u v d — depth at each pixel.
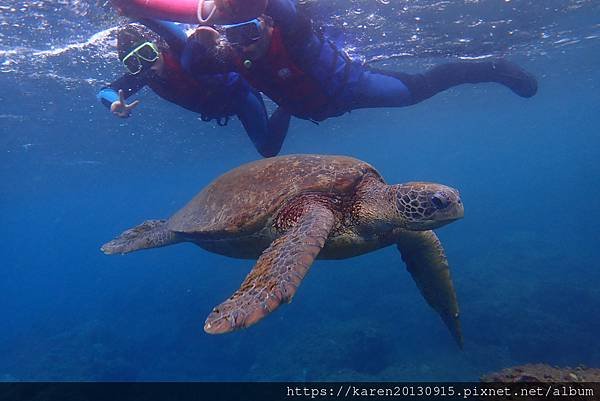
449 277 4.90
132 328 23.97
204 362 17.44
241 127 20.72
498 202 55.91
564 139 101.88
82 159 24.31
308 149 36.72
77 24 8.21
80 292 45.91
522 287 17.70
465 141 72.31
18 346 25.67
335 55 5.19
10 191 30.56
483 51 13.70
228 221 4.07
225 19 3.60
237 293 2.76
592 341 13.38
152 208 95.00
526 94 7.00
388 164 109.81
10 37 8.67
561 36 14.43
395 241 4.63
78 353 18.80
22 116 14.52
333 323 16.95
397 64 14.01
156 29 4.65
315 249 3.09
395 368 13.27
